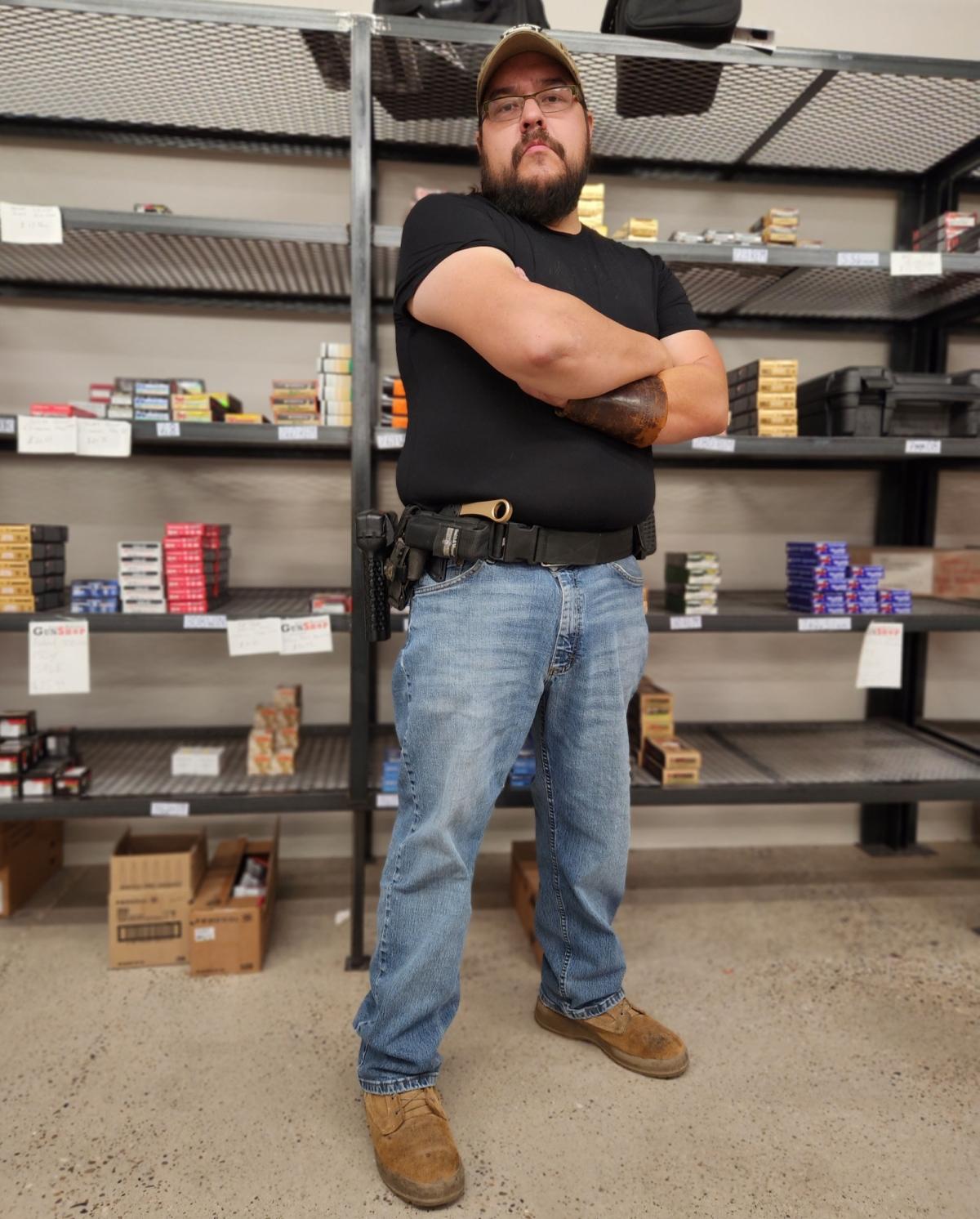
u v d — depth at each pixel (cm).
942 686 264
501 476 119
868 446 194
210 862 210
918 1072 152
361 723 184
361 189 169
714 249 183
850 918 212
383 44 176
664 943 198
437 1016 132
